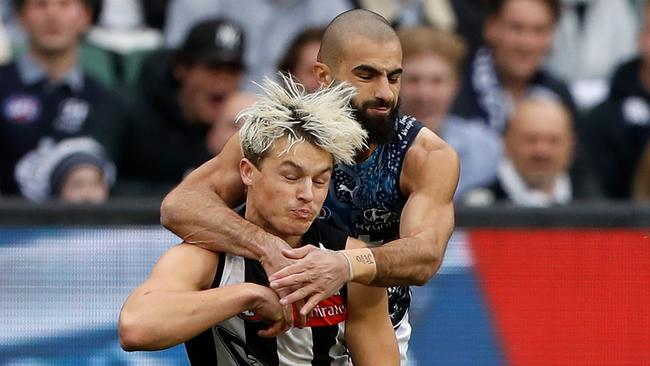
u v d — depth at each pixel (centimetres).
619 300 2303
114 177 2756
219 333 1498
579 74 3259
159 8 3109
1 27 2975
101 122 2778
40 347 2222
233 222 1473
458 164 1591
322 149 1416
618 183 3005
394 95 1542
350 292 1495
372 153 1589
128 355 2220
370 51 1519
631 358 2300
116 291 2233
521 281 2297
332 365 1527
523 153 2803
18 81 2767
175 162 2800
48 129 2750
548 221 2300
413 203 1560
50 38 2756
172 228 1502
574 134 2977
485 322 2291
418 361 2277
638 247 2305
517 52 2970
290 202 1420
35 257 2225
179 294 1400
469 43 3020
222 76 2773
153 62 2833
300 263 1397
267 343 1487
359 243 1516
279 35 2994
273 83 1437
